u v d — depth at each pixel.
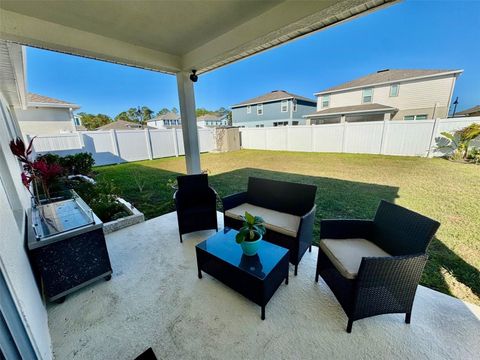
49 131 11.19
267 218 2.49
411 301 1.56
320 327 1.62
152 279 2.21
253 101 20.61
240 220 2.63
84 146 9.60
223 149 13.09
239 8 2.17
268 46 2.93
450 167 6.52
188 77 3.67
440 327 1.58
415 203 3.93
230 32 2.62
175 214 3.88
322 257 1.95
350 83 15.50
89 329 1.67
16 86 4.49
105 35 2.66
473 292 1.89
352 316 1.52
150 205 4.45
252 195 3.01
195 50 3.18
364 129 9.27
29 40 2.25
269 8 2.19
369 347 1.46
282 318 1.70
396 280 1.47
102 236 2.09
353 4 1.81
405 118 13.42
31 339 1.13
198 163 4.08
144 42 2.89
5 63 3.12
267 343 1.52
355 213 3.61
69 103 11.65
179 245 2.86
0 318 0.95
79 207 2.67
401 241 1.68
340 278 1.64
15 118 7.72
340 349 1.46
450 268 2.19
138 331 1.64
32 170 2.85
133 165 9.55
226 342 1.53
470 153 7.02
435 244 2.62
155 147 11.42
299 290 1.98
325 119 16.58
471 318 1.64
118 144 10.36
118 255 2.64
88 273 2.04
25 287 1.33
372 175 6.04
